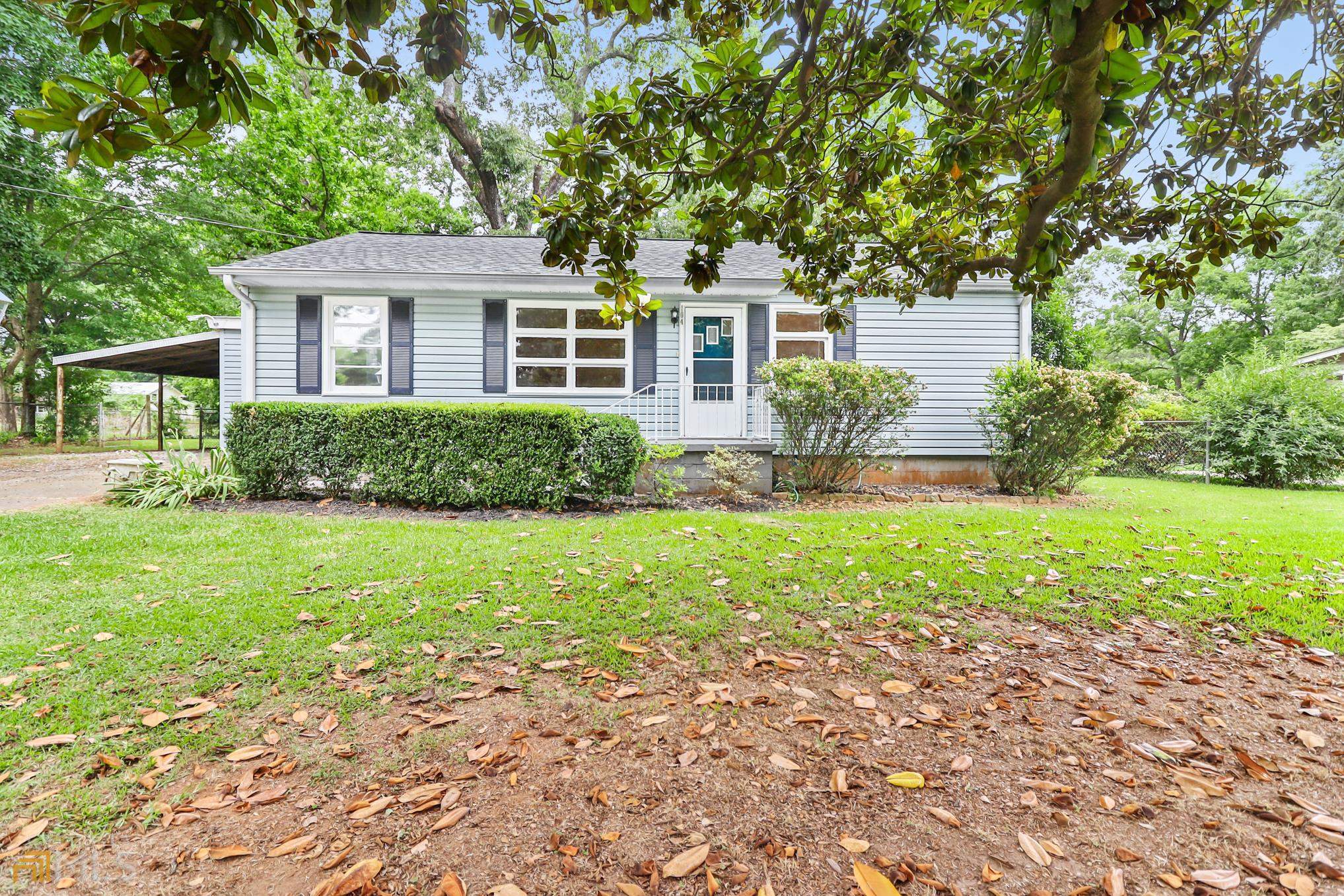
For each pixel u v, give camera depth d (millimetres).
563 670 2637
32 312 17266
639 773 1904
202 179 16500
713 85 2100
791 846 1573
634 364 8969
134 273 17641
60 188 14836
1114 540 5074
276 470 6863
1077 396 7223
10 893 1434
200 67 1148
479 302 8828
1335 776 1914
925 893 1421
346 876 1460
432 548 4637
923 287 3441
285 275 7980
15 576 3854
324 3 1552
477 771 1916
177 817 1712
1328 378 10297
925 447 9188
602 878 1458
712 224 2475
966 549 4758
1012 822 1682
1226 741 2125
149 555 4371
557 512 6465
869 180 2664
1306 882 1460
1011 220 3102
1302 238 19234
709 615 3270
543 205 2346
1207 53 2381
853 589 3721
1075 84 1469
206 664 2676
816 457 7883
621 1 1895
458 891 1407
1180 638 3088
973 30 2273
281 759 1992
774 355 9086
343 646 2842
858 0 2113
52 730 2146
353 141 17750
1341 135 2535
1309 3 2342
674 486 7402
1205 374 22984
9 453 14258
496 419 6523
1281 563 4344
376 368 8680
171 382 26016
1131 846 1593
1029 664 2760
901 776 1878
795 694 2439
